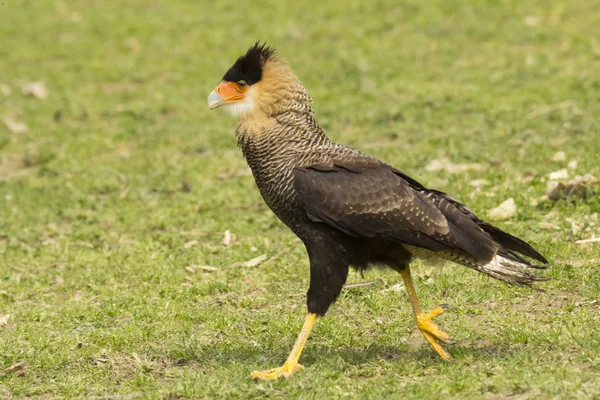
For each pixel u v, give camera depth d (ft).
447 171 50.93
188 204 51.01
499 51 72.33
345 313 35.35
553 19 77.82
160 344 34.06
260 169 31.04
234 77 31.37
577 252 38.24
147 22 87.86
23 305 39.60
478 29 77.10
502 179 47.96
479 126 58.18
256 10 88.48
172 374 30.99
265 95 31.19
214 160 57.98
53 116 68.80
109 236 47.50
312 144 30.78
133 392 29.76
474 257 29.27
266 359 31.55
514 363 28.53
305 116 31.45
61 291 41.04
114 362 32.58
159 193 53.93
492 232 30.17
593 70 65.62
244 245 44.09
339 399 27.14
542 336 30.45
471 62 70.79
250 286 39.29
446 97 63.52
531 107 59.67
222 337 34.22
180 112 68.03
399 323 33.83
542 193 45.47
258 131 31.04
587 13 78.74
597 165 47.19
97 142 62.90
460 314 33.99
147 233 47.60
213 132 63.16
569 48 70.64
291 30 82.23
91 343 34.35
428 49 74.49
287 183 30.19
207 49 80.33
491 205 44.75
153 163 58.29
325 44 78.28
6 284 42.04
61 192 54.75
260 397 28.19
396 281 38.09
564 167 48.52
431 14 81.92
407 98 64.39
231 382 29.55
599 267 36.37
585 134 53.36
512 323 32.48
